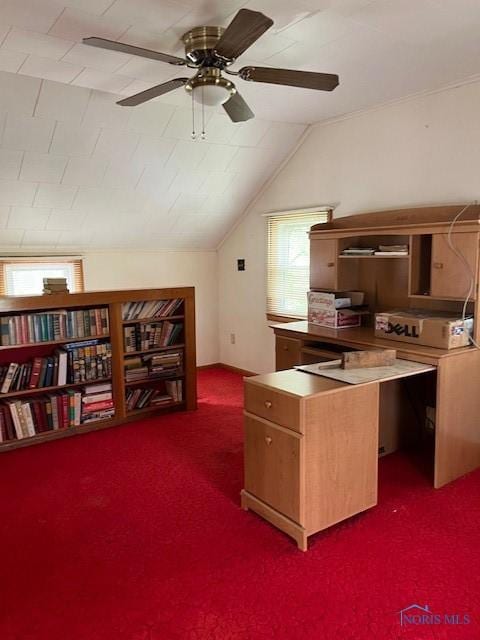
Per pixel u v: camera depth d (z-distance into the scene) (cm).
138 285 528
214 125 393
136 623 188
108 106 343
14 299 346
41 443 363
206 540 241
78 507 273
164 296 413
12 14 216
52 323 367
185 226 514
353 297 400
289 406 233
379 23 233
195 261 565
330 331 371
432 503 271
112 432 384
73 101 330
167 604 198
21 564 224
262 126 414
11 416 351
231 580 212
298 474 231
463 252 296
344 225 404
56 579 213
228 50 212
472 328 301
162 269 542
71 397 375
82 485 298
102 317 389
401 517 258
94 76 292
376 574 214
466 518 256
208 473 313
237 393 487
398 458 332
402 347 302
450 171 337
